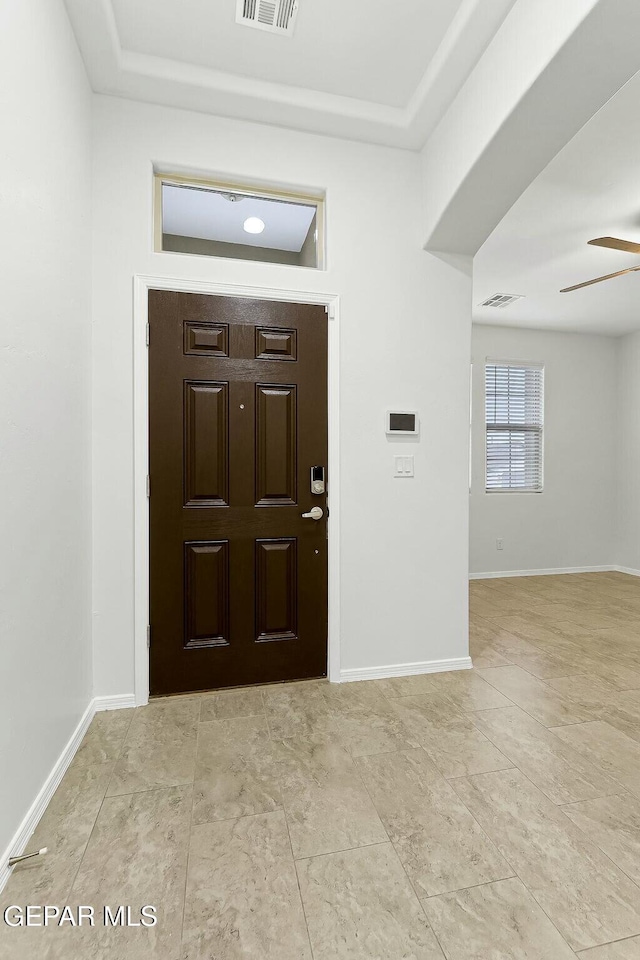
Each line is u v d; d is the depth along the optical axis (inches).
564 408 206.2
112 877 48.3
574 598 163.9
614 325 196.7
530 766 66.7
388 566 96.3
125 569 83.0
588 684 93.8
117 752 69.7
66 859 50.4
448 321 99.0
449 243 96.1
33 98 55.0
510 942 41.6
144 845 52.4
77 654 72.2
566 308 176.7
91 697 80.3
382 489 95.7
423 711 82.2
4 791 48.0
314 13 69.3
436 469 98.7
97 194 81.2
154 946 41.4
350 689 90.6
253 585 90.4
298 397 91.5
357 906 45.1
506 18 69.0
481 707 83.8
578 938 41.9
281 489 91.2
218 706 83.5
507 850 51.7
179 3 67.7
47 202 59.5
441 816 56.8
